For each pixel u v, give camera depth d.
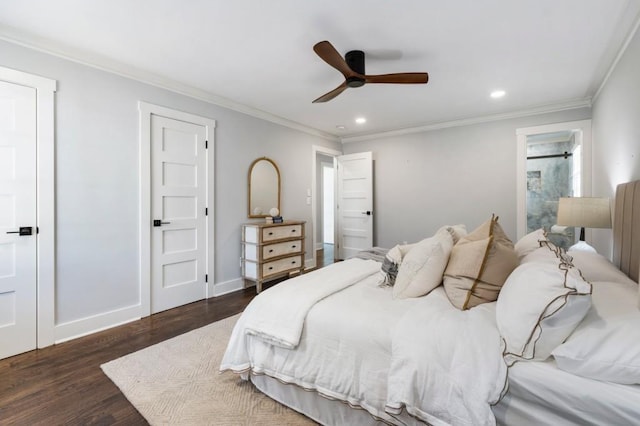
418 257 1.70
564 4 1.83
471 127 4.31
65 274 2.42
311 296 1.65
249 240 3.78
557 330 1.02
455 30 2.12
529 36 2.19
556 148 5.23
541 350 1.04
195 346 2.32
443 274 1.71
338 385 1.38
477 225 4.29
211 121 3.48
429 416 1.09
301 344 1.53
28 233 2.23
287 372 1.56
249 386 1.82
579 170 4.07
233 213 3.79
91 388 1.80
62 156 2.39
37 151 2.26
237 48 2.40
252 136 4.02
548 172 5.31
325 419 1.48
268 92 3.37
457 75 2.84
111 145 2.67
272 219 4.06
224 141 3.66
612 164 2.59
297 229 4.22
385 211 5.15
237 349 1.75
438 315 1.34
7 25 2.06
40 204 2.28
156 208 3.02
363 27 2.09
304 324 1.53
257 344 1.70
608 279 1.62
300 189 4.80
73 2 1.82
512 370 1.04
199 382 1.86
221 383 1.85
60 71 2.37
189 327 2.69
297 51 2.45
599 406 0.90
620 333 0.94
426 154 4.72
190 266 3.33
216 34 2.20
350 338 1.38
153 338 2.47
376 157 5.25
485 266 1.47
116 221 2.72
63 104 2.39
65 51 2.37
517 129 3.98
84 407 1.63
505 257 1.49
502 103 3.64
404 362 1.17
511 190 4.04
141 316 2.89
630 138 2.12
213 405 1.65
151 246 2.98
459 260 1.58
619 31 2.10
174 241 3.18
